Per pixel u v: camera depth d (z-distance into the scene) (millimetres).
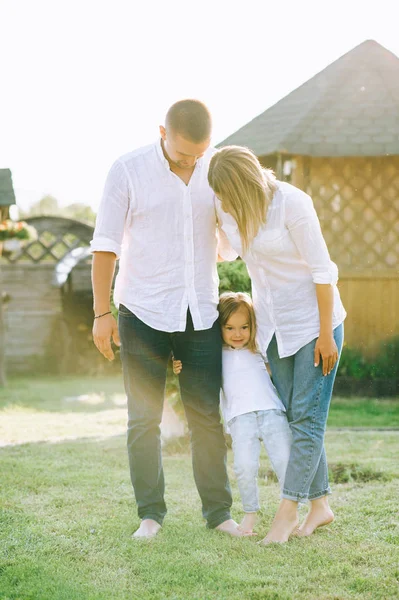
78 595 2594
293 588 2627
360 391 8445
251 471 3271
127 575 2793
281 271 3158
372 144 8109
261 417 3303
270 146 8203
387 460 4695
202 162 3227
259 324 3299
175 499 3846
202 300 3242
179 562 2896
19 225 10758
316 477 3295
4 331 11320
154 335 3232
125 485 4137
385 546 3064
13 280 12516
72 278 12617
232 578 2713
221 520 3311
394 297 8461
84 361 12680
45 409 8000
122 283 3305
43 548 3088
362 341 8500
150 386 3275
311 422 3180
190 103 2992
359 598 2537
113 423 6785
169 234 3182
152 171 3162
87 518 3508
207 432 3311
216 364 3301
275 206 3068
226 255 3475
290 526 3166
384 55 9211
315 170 8531
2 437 5992
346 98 8656
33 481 4219
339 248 8570
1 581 2738
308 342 3174
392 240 8555
